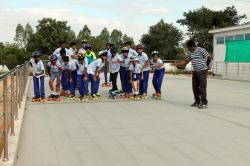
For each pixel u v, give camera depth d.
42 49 45.16
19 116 5.15
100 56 7.79
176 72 23.14
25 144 3.90
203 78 6.69
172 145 3.92
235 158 3.42
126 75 8.38
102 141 4.08
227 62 17.83
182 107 6.90
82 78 7.78
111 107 6.85
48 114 5.93
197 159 3.38
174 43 42.56
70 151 3.63
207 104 7.34
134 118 5.63
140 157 3.43
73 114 5.96
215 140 4.17
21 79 6.83
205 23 36.31
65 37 46.47
